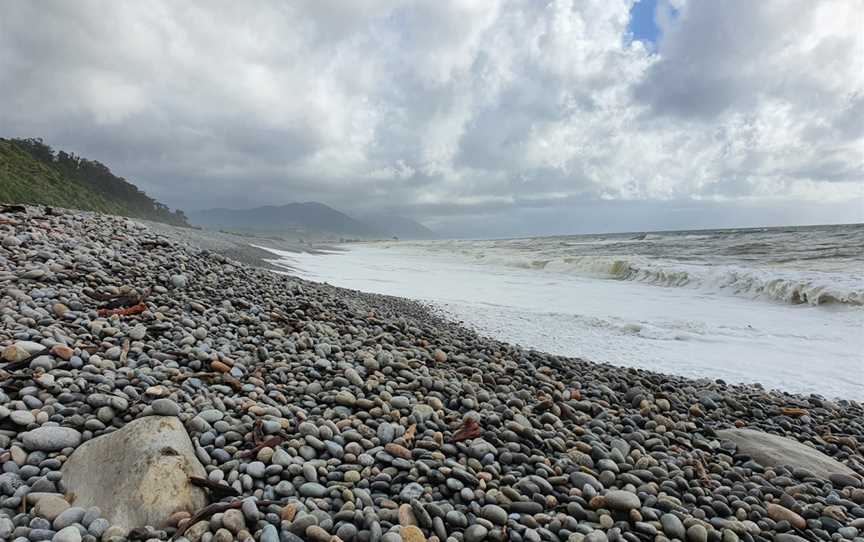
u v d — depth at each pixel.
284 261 23.53
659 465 3.79
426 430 3.78
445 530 2.69
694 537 2.85
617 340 9.30
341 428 3.70
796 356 8.35
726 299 13.92
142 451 2.72
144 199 67.94
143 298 5.77
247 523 2.54
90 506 2.49
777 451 4.33
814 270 15.70
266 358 4.92
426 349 6.43
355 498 2.83
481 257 31.56
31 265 5.86
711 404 5.73
